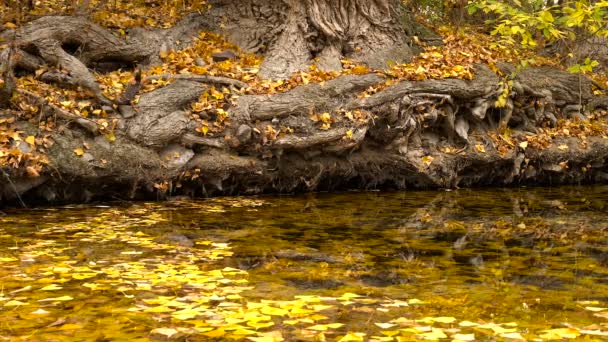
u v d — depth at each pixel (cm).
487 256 534
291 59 1081
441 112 1029
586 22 838
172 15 1203
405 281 445
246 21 1168
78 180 774
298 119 926
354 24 1148
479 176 1070
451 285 435
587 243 595
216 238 588
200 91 913
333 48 1109
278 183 927
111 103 854
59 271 450
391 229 655
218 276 445
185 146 862
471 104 1070
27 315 354
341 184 988
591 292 421
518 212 784
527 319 359
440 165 1016
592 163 1140
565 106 1220
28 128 770
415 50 1202
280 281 437
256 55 1130
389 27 1170
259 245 562
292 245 565
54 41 911
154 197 831
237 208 776
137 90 873
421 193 964
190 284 421
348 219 713
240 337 318
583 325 348
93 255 505
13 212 712
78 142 789
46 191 766
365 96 984
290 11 1116
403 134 985
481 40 1400
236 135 887
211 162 865
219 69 1009
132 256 504
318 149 938
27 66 902
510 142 1080
